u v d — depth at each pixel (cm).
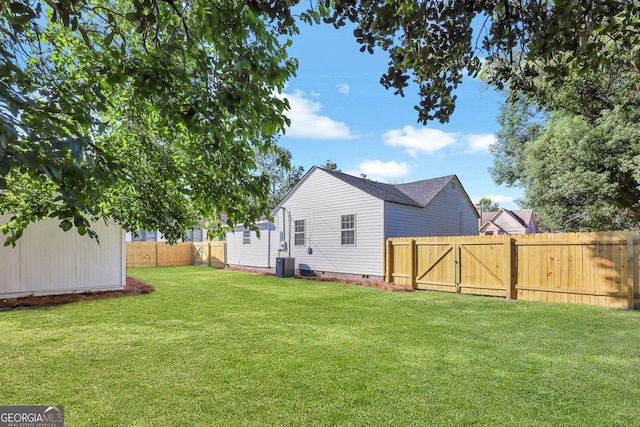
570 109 556
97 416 278
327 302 799
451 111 234
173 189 298
